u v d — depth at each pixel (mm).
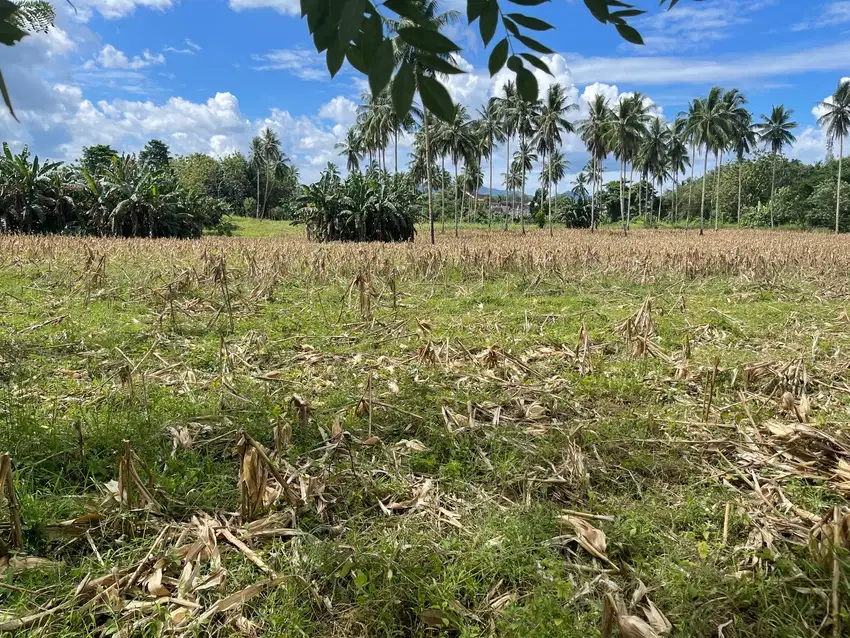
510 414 4496
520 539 2703
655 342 6625
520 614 2258
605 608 2012
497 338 6848
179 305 8016
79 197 27750
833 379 5258
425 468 3576
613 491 3338
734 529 2910
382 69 1230
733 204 71688
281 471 3387
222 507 3061
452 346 6250
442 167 52125
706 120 47938
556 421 4301
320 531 2883
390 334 6973
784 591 2385
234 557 2613
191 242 20234
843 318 7629
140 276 10727
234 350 6027
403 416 4281
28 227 26141
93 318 7270
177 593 2385
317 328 7270
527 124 48000
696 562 2650
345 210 27531
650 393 4934
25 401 4359
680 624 2230
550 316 8172
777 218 60625
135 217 26844
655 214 84500
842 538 2514
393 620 2268
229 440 3814
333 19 1215
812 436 3688
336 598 2406
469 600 2432
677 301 9273
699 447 3838
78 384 4805
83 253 13234
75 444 3568
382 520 2977
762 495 3164
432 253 13039
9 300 8508
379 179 30750
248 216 69438
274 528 2840
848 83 47281
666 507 3104
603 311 8672
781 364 5285
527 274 12172
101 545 2721
